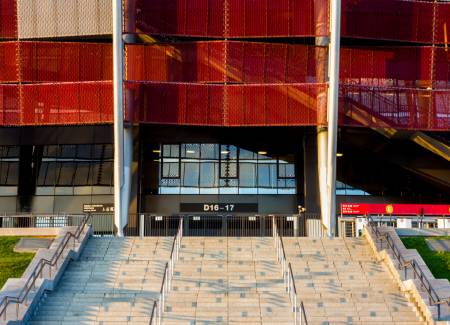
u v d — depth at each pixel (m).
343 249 34.84
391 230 36.62
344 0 47.34
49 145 54.25
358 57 48.00
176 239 33.97
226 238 36.06
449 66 48.38
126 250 34.59
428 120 47.72
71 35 47.56
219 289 29.59
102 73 48.00
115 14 43.50
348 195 53.34
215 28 47.38
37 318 26.47
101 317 26.66
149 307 27.38
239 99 47.06
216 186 52.97
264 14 47.41
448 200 53.59
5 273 32.12
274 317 26.77
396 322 26.50
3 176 54.25
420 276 28.23
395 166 53.81
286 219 49.00
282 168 53.22
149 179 52.88
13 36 47.88
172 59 47.25
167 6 47.12
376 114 47.31
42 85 47.47
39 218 50.72
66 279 30.52
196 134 53.00
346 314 27.12
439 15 48.41
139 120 46.53
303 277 30.88
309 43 49.41
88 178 53.72
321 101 46.59
